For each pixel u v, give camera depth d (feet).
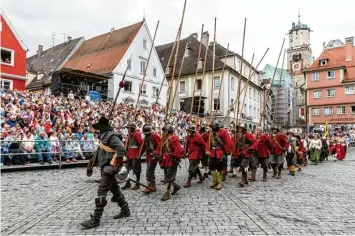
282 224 18.21
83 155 48.73
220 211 21.01
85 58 145.89
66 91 105.81
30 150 42.75
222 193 27.35
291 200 24.75
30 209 21.39
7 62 105.70
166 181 25.36
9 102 56.34
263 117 43.39
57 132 46.96
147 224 18.04
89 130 54.49
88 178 35.19
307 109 174.50
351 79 160.56
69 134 48.83
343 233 16.74
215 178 29.60
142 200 24.31
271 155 38.32
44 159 44.21
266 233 16.62
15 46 107.45
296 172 45.19
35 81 155.02
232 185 31.94
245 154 31.48
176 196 25.91
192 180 35.12
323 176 40.42
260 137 35.53
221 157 29.40
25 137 43.06
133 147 28.94
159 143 26.27
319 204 23.44
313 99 172.24
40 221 18.65
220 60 147.23
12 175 37.14
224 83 140.46
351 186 31.99
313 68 171.63
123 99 123.85
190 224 18.07
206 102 144.36
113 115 71.82
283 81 242.78
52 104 65.36
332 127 157.58
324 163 63.57
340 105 163.53
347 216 20.13
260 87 175.83
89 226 17.30
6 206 22.17
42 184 31.17
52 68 157.17
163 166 25.53
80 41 164.86
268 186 31.45
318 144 59.77
